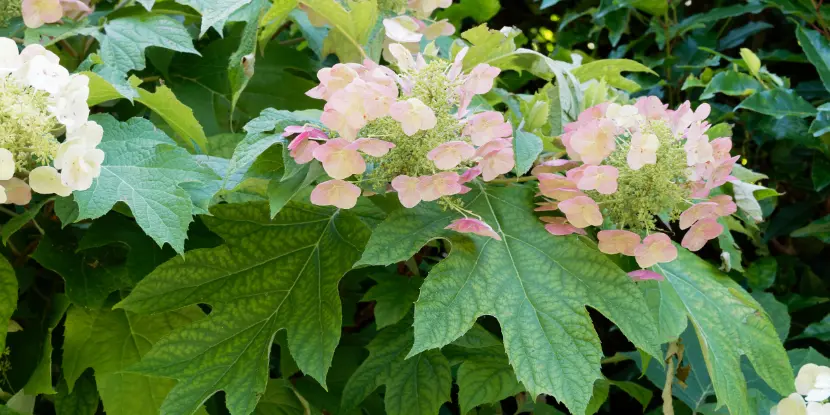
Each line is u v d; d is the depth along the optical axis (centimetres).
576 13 148
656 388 116
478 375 85
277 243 77
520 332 67
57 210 68
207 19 81
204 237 81
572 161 75
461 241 71
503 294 69
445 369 85
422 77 67
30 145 62
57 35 82
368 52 89
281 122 70
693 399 96
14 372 79
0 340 72
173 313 79
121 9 88
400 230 70
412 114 63
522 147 70
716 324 76
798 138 115
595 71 96
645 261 71
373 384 84
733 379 73
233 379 71
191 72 96
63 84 64
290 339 72
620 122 71
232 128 95
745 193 92
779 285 121
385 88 64
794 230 120
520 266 71
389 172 67
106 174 68
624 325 68
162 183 68
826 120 111
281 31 104
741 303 78
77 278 77
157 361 70
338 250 76
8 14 83
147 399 77
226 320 73
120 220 79
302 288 75
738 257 91
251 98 96
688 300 77
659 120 71
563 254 71
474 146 69
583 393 65
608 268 70
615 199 71
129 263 77
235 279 75
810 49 117
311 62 98
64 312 78
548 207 74
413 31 82
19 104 61
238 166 66
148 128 72
